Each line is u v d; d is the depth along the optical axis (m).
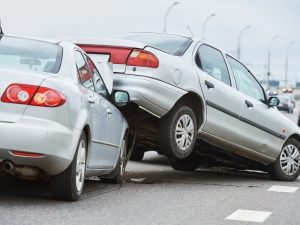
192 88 9.95
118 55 9.57
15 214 6.78
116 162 9.53
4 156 6.98
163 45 10.30
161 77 9.52
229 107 10.73
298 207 8.40
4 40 7.96
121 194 8.89
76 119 7.43
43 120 7.05
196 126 10.23
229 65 11.13
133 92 9.30
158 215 7.26
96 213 7.14
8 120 6.96
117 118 9.20
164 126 9.79
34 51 7.82
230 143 11.01
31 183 9.19
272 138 11.86
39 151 7.00
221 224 6.88
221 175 12.71
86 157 8.02
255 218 7.36
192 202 8.45
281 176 12.29
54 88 7.18
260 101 11.78
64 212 7.06
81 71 8.09
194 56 10.28
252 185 10.94
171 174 12.32
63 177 7.48
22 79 7.07
